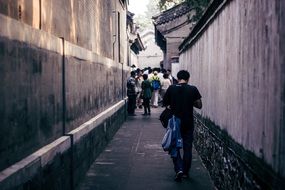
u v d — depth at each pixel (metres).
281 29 3.21
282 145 3.14
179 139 6.96
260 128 3.77
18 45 4.09
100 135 9.23
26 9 4.50
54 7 5.66
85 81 7.73
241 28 4.69
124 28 17.47
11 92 3.91
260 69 3.82
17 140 4.09
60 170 5.42
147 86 18.36
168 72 22.77
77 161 6.57
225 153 5.62
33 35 4.58
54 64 5.48
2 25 3.68
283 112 3.14
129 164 8.37
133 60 32.19
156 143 10.98
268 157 3.50
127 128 13.97
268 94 3.54
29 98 4.45
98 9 9.66
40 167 4.47
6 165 3.81
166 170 7.87
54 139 5.53
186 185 6.79
